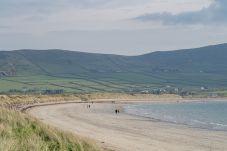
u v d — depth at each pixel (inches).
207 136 1872.5
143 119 3056.1
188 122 3085.6
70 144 851.4
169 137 1749.5
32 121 1077.8
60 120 2485.2
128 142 1454.2
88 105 5290.4
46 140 860.6
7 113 1160.8
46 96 6402.6
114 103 6973.4
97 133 1749.5
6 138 716.7
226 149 1432.1
